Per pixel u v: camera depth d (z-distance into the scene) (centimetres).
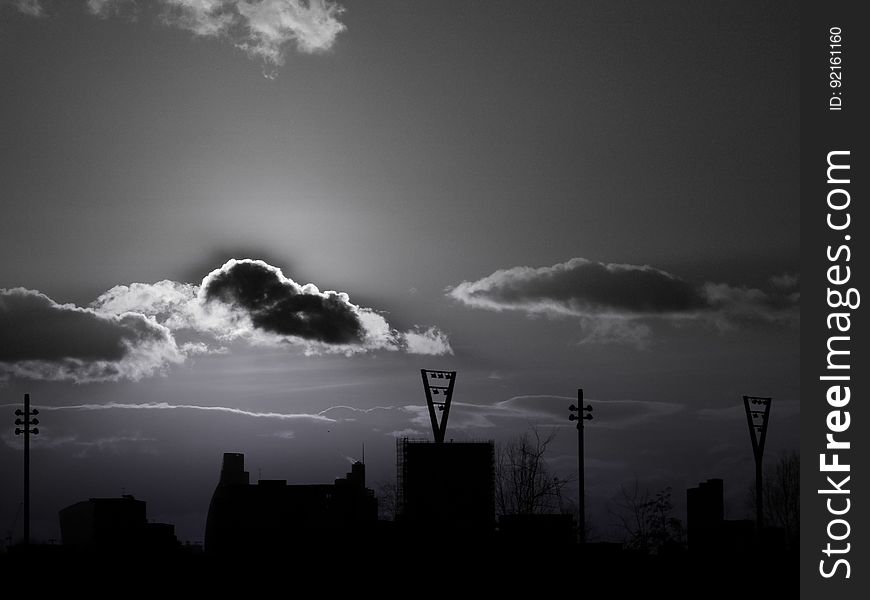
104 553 7038
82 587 6694
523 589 6719
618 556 6975
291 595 6669
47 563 6800
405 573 6775
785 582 7000
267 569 6850
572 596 6725
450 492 7344
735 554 7700
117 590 6694
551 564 6844
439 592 6662
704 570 7062
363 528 7288
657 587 6900
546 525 7025
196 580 6806
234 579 6794
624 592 6831
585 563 6888
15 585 6638
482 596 6662
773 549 8056
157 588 6719
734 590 6925
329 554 6938
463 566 6806
